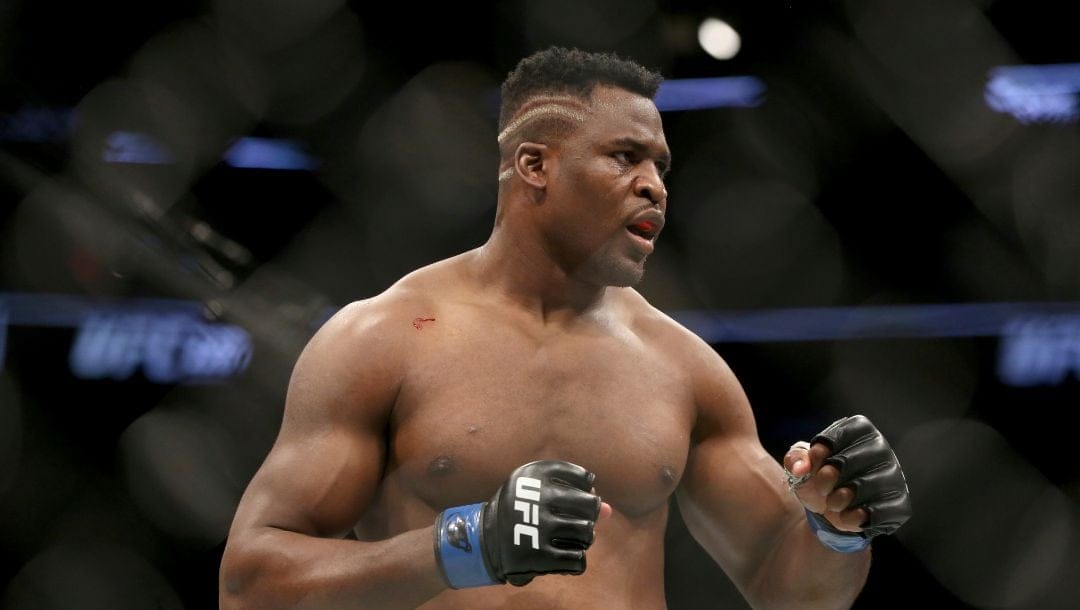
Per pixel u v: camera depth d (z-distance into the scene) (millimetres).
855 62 4105
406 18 3910
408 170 4176
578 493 1666
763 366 4605
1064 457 4359
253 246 4234
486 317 2055
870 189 4426
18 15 3729
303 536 1834
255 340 3920
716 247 4516
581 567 1652
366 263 4285
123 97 3865
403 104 4066
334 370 1946
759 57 4152
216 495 4180
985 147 4195
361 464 1921
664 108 4293
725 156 4375
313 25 3863
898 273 4520
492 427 1938
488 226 4250
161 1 3838
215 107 4008
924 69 4086
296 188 4223
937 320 4504
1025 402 4422
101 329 4266
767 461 2137
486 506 1694
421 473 1926
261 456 4094
